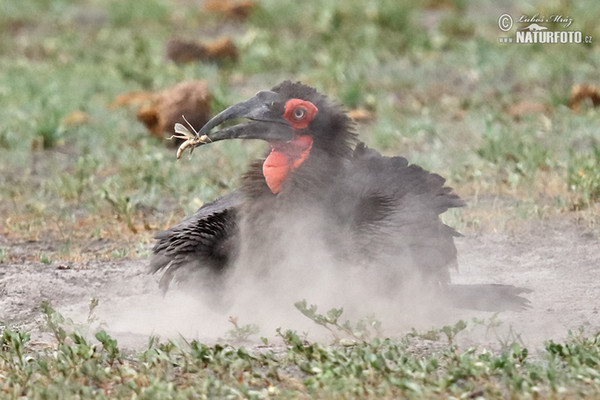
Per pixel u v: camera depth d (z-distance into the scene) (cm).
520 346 1755
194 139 1975
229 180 3148
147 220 2859
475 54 4791
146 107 3809
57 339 1781
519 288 1942
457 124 3875
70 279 2305
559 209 2730
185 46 5125
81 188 3094
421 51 5081
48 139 3725
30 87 4544
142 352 1702
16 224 2822
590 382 1515
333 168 1922
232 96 4231
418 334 1781
